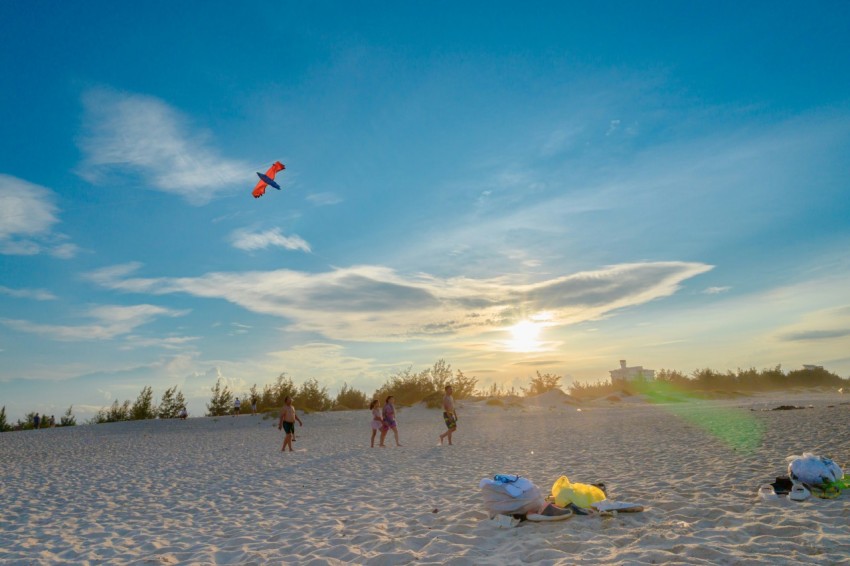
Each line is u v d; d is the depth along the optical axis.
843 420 15.46
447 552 4.95
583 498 6.04
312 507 7.58
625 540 4.86
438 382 38.06
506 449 13.59
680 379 46.53
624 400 37.03
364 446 16.59
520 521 5.81
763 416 19.17
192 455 16.36
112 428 31.31
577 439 15.11
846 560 4.01
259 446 18.48
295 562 4.97
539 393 39.94
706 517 5.55
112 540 6.29
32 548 6.07
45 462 15.93
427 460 12.23
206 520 7.18
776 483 6.36
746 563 4.04
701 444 12.05
